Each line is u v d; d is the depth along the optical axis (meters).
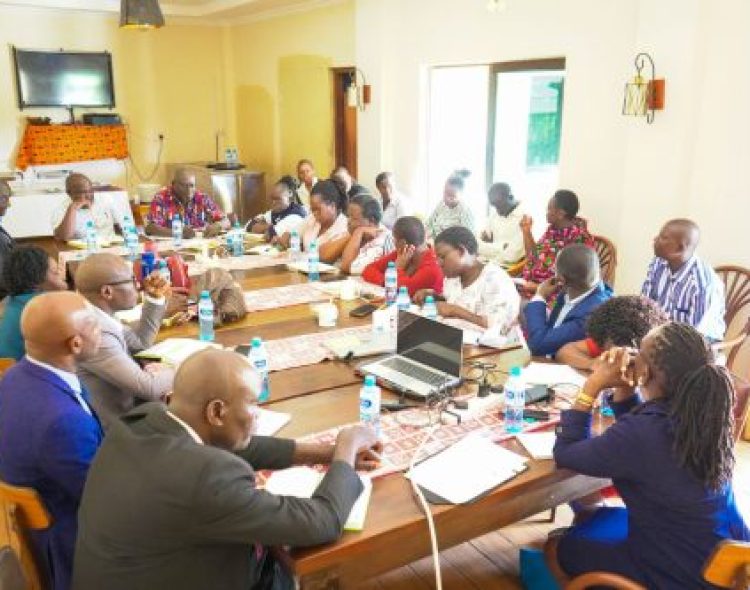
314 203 4.07
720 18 3.26
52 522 1.45
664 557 1.45
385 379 2.06
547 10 4.28
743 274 3.29
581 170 4.23
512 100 4.93
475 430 1.79
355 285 3.13
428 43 5.32
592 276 2.33
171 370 2.16
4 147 6.91
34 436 1.55
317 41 6.55
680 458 1.37
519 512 1.66
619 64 3.88
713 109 3.35
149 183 7.82
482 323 2.62
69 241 4.42
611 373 1.60
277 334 2.59
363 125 5.98
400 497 1.49
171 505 1.14
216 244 4.28
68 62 7.03
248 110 7.94
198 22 7.78
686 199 3.54
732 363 3.16
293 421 1.84
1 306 3.07
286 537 1.22
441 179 5.68
